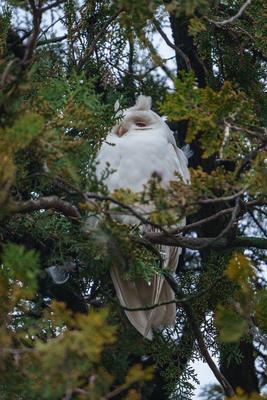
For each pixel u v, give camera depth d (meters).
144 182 12.71
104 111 10.73
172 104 8.63
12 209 8.27
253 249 13.84
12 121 8.34
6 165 7.97
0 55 10.61
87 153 9.29
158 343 12.36
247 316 8.15
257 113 12.62
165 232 8.56
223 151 8.67
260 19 11.66
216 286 12.30
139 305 11.66
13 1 9.56
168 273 11.05
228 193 8.62
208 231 13.84
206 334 12.46
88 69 12.81
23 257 7.55
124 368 11.66
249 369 14.26
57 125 9.03
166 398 13.59
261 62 13.87
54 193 10.85
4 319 8.37
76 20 12.62
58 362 7.01
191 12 8.65
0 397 8.05
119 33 12.69
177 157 13.12
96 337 6.98
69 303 12.12
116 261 9.35
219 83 13.37
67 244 11.54
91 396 7.04
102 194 8.64
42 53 12.41
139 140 12.81
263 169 8.54
